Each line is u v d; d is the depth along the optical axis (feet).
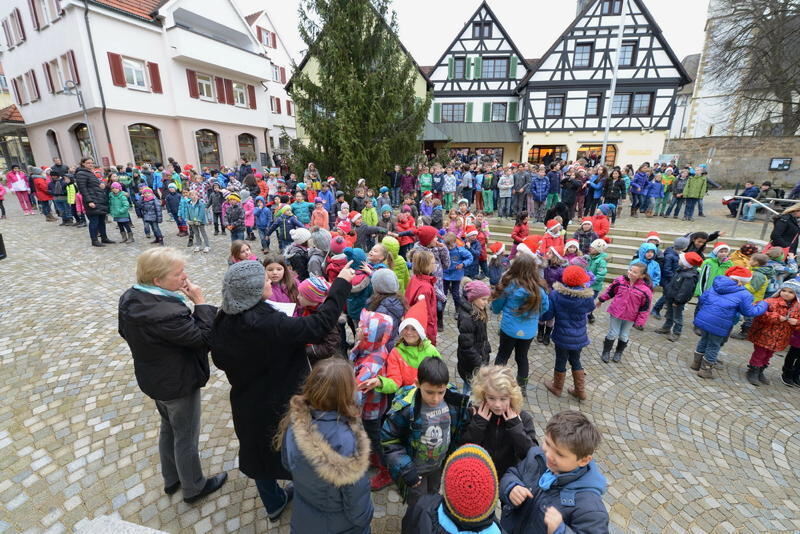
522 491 5.89
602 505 5.22
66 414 11.65
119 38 51.11
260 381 6.77
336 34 41.06
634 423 12.97
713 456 11.70
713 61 55.67
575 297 12.78
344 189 44.39
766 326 15.31
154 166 55.62
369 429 8.91
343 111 40.96
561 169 46.26
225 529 8.18
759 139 63.46
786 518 9.62
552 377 15.52
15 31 56.75
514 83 78.59
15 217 41.78
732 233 32.91
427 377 6.91
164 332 6.77
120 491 9.04
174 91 57.62
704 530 9.10
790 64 47.57
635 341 19.48
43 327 16.79
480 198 46.14
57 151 63.52
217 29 67.36
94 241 29.94
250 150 75.10
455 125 80.69
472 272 26.50
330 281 14.93
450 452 8.07
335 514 5.42
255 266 6.42
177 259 7.04
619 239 33.58
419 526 5.13
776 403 14.74
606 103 71.67
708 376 16.20
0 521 8.22
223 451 10.46
